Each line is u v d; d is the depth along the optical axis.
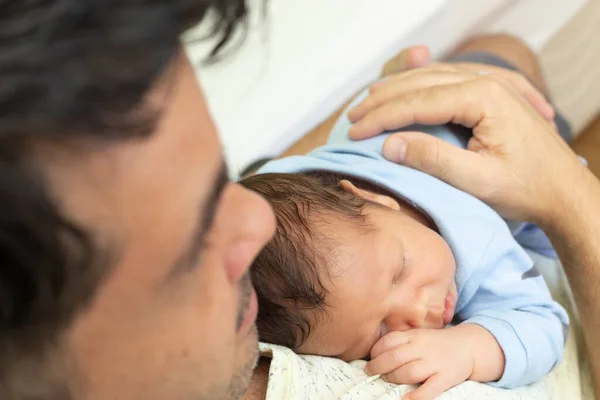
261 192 0.74
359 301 0.68
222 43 0.35
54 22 0.22
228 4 0.33
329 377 0.61
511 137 0.74
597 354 0.78
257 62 1.17
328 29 1.19
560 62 1.32
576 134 1.38
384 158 0.77
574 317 0.87
